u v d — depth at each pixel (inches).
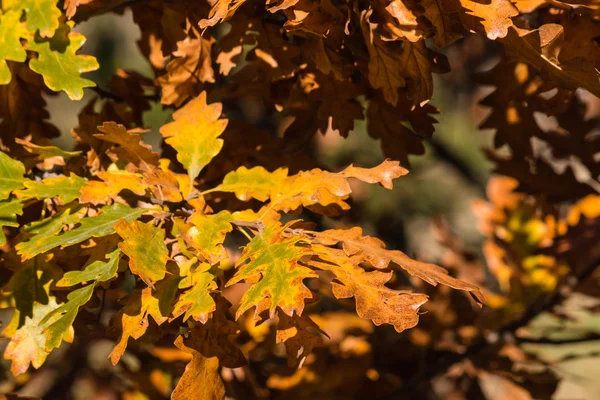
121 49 195.2
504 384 85.7
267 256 63.6
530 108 73.4
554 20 68.9
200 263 65.2
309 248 63.9
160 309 64.0
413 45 66.5
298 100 71.2
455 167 149.9
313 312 81.6
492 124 74.1
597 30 68.4
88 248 66.5
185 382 63.5
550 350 165.9
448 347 81.8
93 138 70.2
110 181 66.9
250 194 67.2
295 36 70.3
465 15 65.0
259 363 80.0
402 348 81.8
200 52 70.6
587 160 79.0
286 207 66.4
